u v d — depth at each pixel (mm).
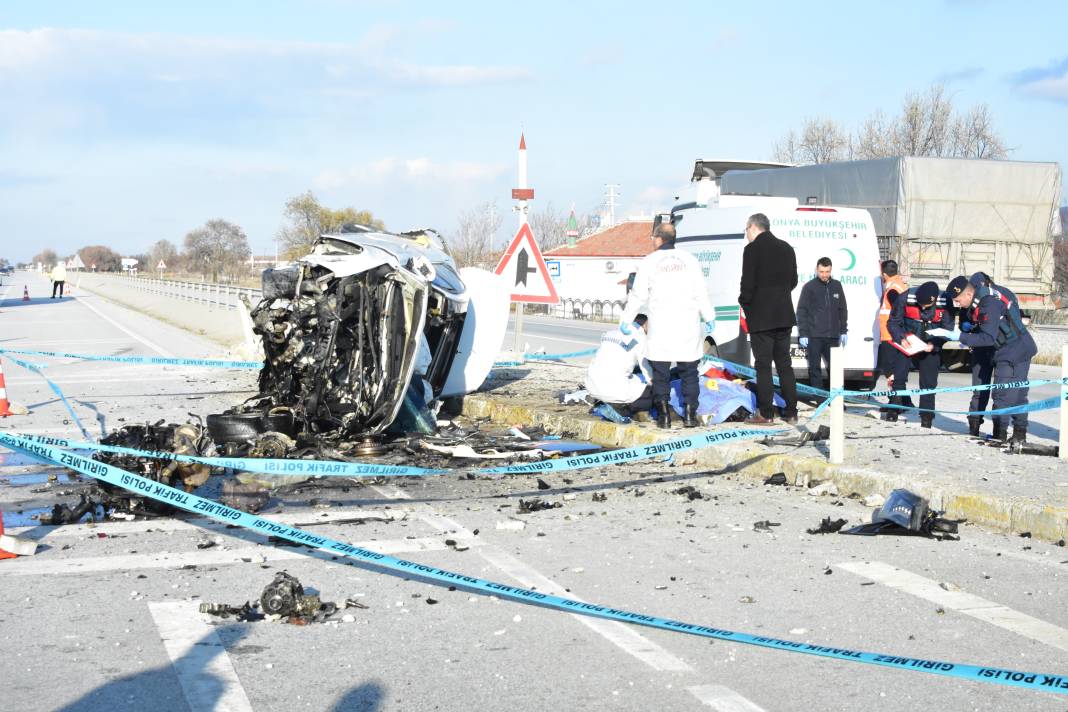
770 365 10984
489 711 4285
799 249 14297
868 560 6566
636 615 5465
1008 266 22078
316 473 8000
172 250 170250
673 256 10555
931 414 11734
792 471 9078
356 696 4445
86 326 36531
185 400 15273
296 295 10445
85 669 4762
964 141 51062
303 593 5641
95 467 7297
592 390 11297
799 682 4582
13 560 6652
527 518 7797
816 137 57844
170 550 6902
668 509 8078
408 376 10266
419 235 13320
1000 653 4934
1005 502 7363
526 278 16438
